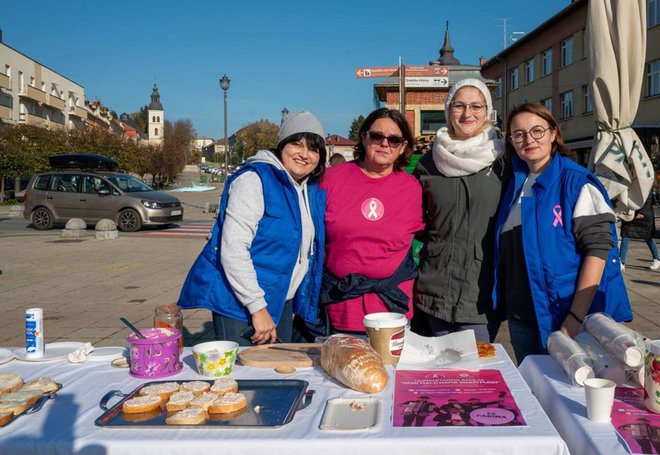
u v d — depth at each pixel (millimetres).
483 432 1719
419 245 3781
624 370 2104
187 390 2057
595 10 5254
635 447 1650
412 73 11891
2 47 51406
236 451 1683
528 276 2932
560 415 1984
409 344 2566
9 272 10516
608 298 2924
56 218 18344
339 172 3338
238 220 2889
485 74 48625
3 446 1716
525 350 3072
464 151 3186
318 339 2895
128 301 8008
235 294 2924
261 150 3186
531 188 2994
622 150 5324
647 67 26844
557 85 35312
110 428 1805
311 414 1906
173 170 67312
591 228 2842
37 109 60188
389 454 1669
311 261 3252
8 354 2645
